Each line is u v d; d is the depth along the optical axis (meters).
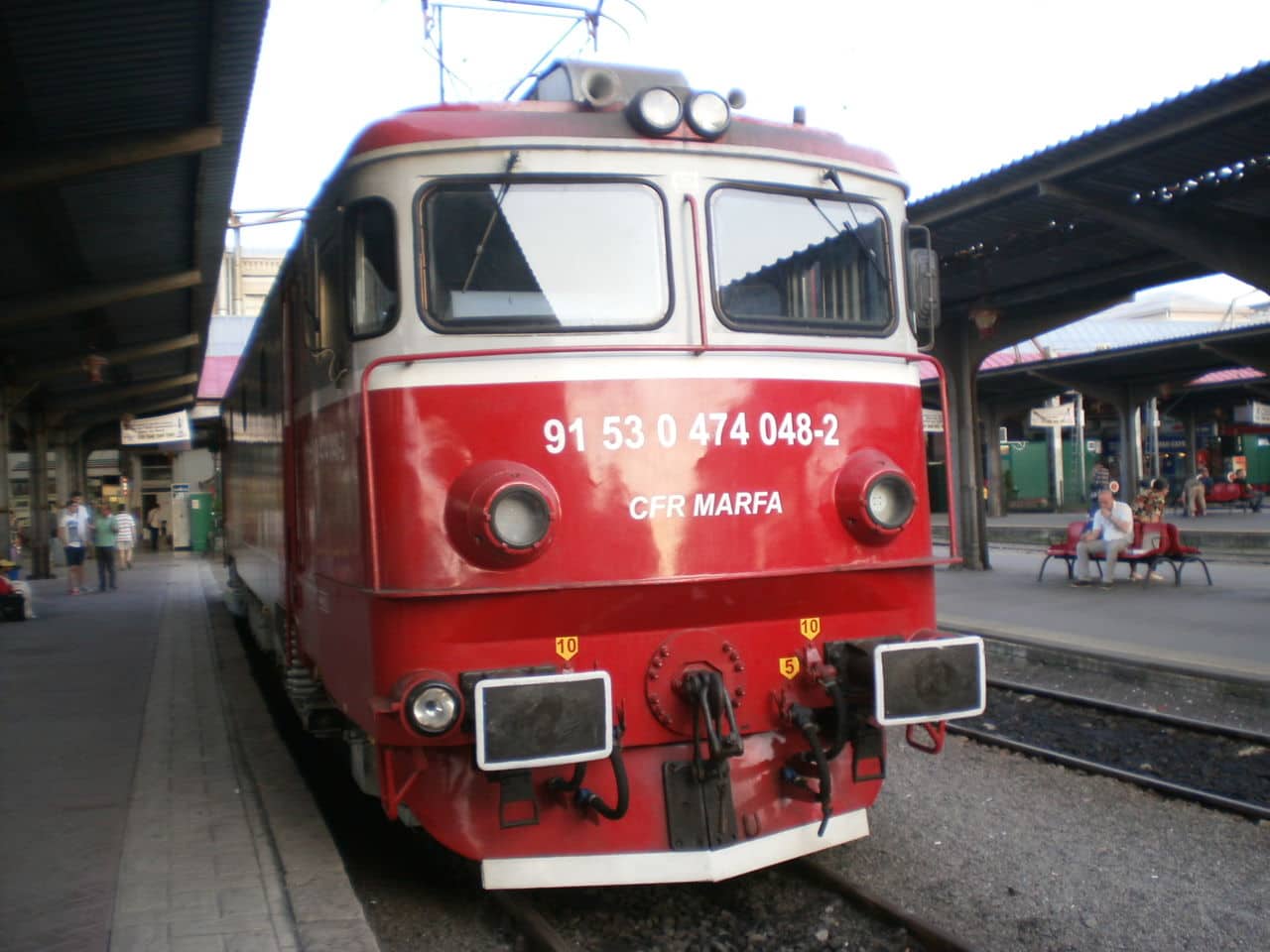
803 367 5.10
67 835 5.91
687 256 5.00
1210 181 11.55
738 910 5.14
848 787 5.30
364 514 4.79
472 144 4.84
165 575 26.67
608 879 4.80
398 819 6.87
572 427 4.71
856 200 5.46
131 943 4.46
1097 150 10.70
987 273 15.70
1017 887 5.32
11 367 20.06
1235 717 8.72
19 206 12.21
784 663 5.11
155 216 13.43
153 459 41.00
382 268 4.88
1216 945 4.67
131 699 9.95
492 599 4.59
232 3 8.16
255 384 9.88
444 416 4.66
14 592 16.59
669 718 4.86
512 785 4.66
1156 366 28.08
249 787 6.86
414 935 5.07
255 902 4.90
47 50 8.75
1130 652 10.52
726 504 4.89
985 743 8.10
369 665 4.85
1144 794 6.81
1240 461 42.66
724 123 5.05
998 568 19.17
